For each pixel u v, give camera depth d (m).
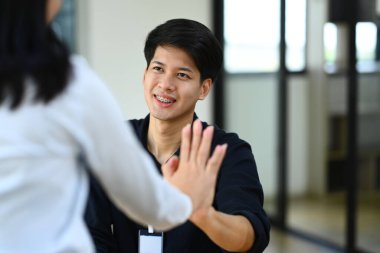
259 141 5.14
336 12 4.30
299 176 4.90
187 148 1.20
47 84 0.88
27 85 0.89
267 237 1.41
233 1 5.06
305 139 4.82
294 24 4.73
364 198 4.13
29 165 0.90
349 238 4.22
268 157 5.10
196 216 1.20
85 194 1.00
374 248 4.05
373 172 4.02
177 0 4.93
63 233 0.94
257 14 4.95
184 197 1.10
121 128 0.96
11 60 0.88
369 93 4.06
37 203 0.91
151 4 4.87
